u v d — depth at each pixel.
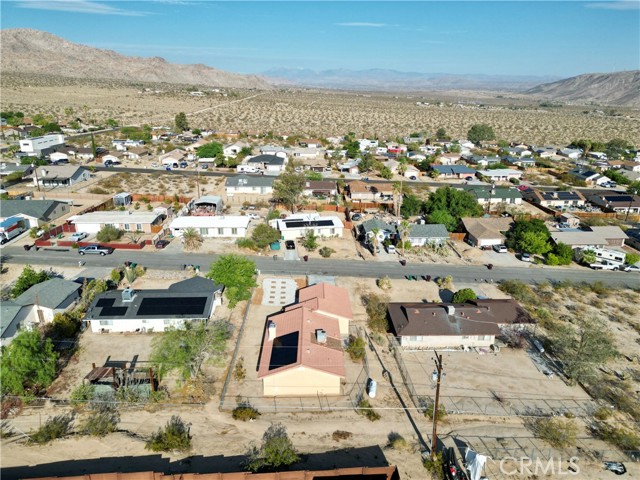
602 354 48.31
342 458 38.38
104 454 37.78
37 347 43.41
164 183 122.31
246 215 96.88
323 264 76.62
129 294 55.56
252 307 61.69
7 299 61.34
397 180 136.50
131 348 51.53
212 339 48.22
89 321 54.81
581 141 195.62
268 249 81.75
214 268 62.06
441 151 179.25
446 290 69.06
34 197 105.25
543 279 74.56
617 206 110.88
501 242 87.00
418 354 53.09
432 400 45.69
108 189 114.94
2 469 35.97
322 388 45.34
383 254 82.06
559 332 54.84
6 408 42.16
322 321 52.94
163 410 42.84
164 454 38.09
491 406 45.22
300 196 113.00
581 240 85.56
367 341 54.91
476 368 50.97
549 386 48.44
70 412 42.22
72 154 147.00
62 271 70.00
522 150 180.12
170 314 54.31
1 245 79.06
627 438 40.91
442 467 37.59
